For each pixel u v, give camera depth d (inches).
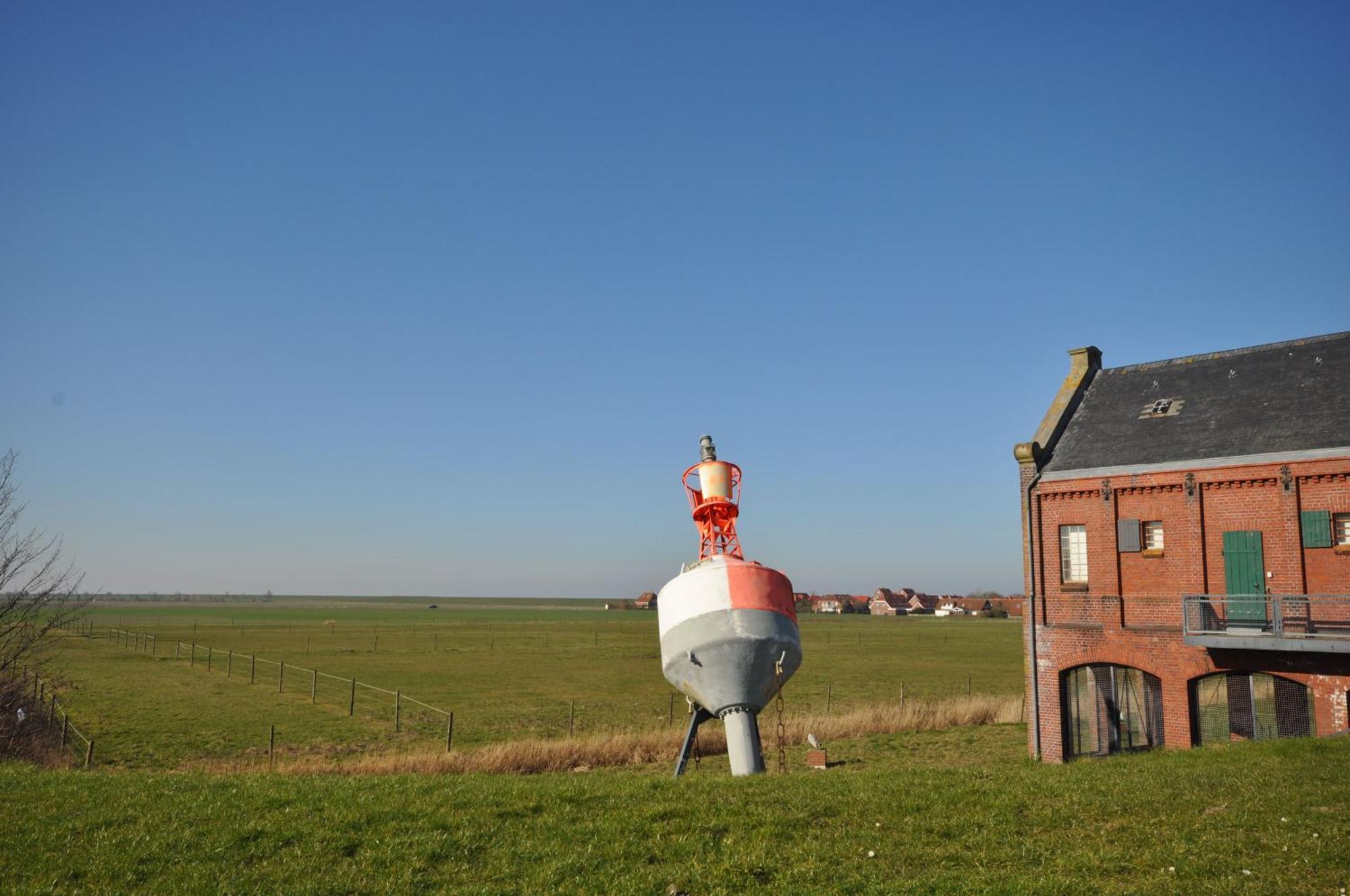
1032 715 1084.5
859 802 539.5
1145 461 1043.3
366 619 6264.8
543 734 1409.9
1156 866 426.3
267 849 461.7
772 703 1834.4
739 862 438.6
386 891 408.8
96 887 411.8
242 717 1542.8
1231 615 957.8
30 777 646.5
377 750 1269.7
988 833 478.3
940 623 5723.4
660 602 908.6
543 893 405.1
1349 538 909.2
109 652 2765.7
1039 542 1109.7
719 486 949.8
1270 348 1107.9
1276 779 586.2
